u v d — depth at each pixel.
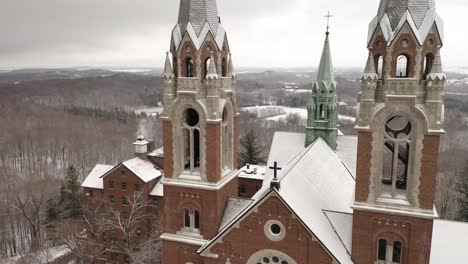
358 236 29.53
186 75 33.62
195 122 36.34
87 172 116.31
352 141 57.91
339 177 42.19
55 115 186.00
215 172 33.84
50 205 80.25
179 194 35.34
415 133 27.58
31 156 134.50
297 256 29.61
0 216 81.19
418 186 27.94
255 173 78.94
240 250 31.36
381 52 27.73
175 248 36.28
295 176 33.12
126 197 72.31
